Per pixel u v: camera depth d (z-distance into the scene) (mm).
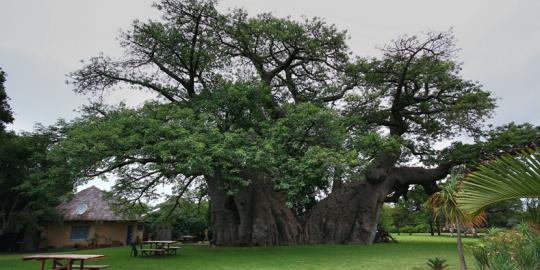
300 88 25375
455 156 24188
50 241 25891
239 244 21281
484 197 3502
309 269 12297
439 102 25406
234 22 21406
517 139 21938
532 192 3227
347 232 23406
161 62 21188
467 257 15219
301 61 24125
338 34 22531
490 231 10609
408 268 12680
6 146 21031
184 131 14695
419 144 27047
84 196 30172
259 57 23469
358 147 18078
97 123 15641
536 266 6297
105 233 28750
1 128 22703
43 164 21047
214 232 22141
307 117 16094
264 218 21703
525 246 6746
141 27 19703
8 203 22609
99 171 15273
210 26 20938
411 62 23516
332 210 23859
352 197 24141
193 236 31891
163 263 13797
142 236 32438
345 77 25047
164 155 13711
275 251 18391
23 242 24359
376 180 24078
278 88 25172
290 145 16719
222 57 22141
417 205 35156
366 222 23609
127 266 12906
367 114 25250
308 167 15273
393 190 26453
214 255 16609
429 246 21969
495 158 3314
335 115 17375
